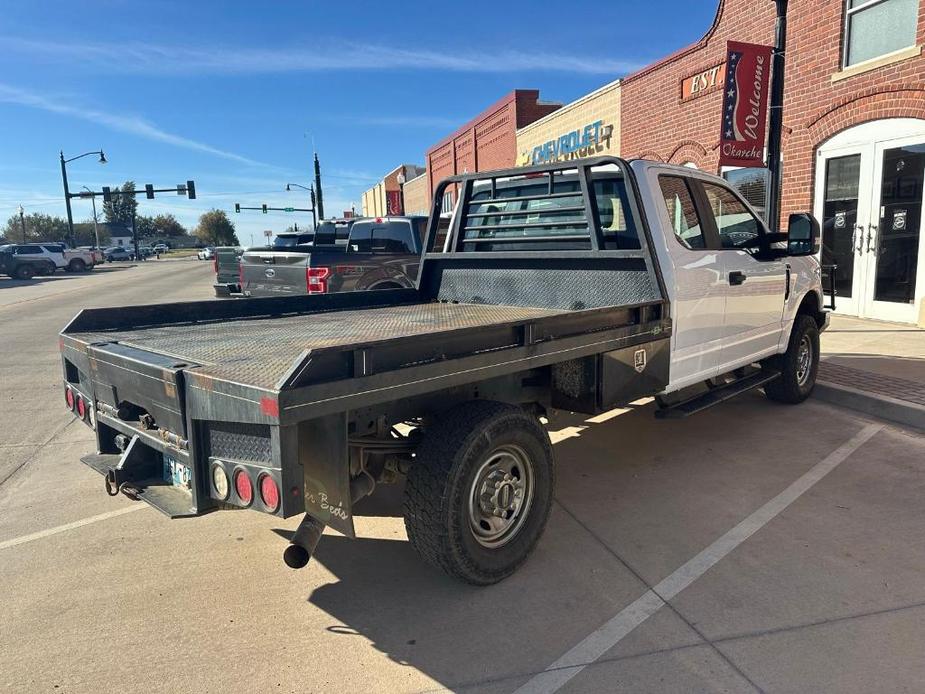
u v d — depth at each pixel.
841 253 10.71
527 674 2.80
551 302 5.19
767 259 5.75
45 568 3.80
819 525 4.05
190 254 100.31
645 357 4.30
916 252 9.48
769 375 5.98
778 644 2.93
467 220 5.95
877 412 6.12
